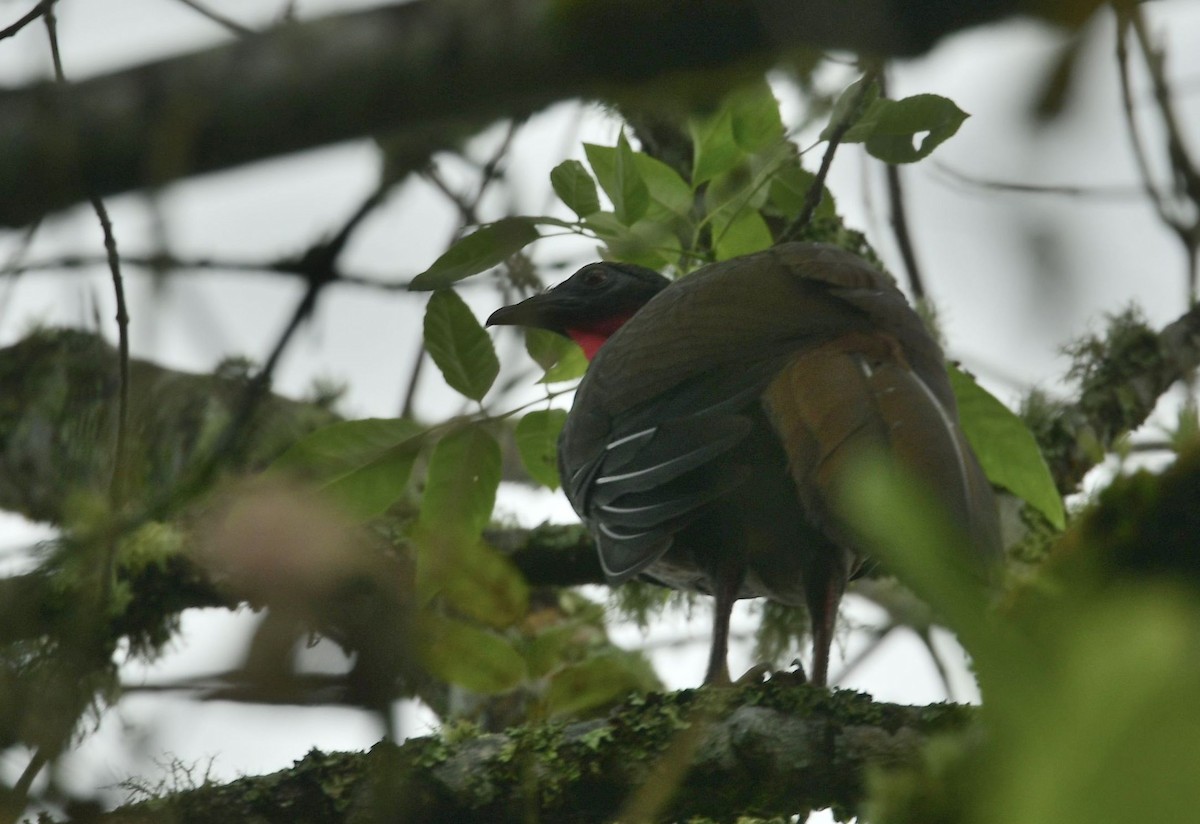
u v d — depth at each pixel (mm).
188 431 10812
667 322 8383
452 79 3084
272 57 3215
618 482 7992
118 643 10180
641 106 3186
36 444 12398
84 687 4934
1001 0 2193
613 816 6832
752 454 8156
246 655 3232
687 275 9031
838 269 8305
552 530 11664
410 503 11305
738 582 8805
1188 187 6910
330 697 3371
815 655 8398
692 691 6934
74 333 12547
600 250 8602
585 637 11367
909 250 10344
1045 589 2410
